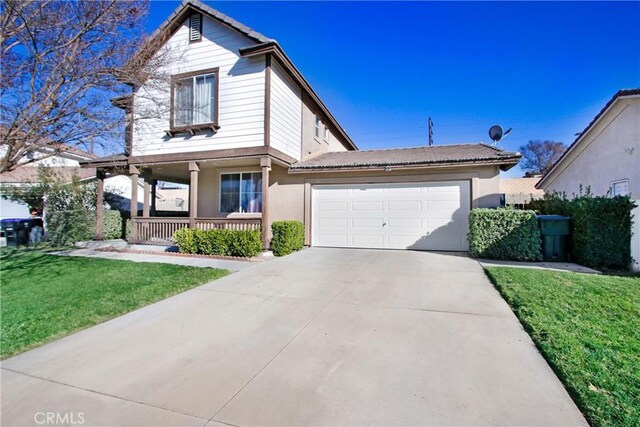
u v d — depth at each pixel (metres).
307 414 2.26
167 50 9.30
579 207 7.29
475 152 10.52
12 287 6.07
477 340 3.38
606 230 6.75
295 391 2.54
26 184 14.16
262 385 2.64
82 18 6.95
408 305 4.56
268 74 9.63
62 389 2.65
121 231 13.76
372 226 10.38
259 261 8.24
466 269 6.83
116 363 3.08
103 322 4.21
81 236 12.32
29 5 6.43
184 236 9.48
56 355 3.27
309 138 13.02
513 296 4.69
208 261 8.30
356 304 4.66
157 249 10.20
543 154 39.75
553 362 2.84
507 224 7.91
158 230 10.91
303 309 4.50
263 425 2.16
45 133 6.95
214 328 3.90
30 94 6.80
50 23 6.69
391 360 3.00
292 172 10.85
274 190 11.41
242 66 9.95
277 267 7.40
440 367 2.86
